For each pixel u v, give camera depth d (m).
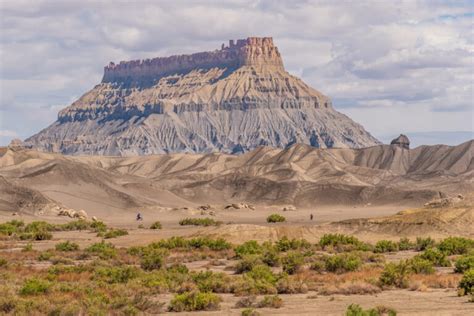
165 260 93.69
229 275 76.44
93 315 46.00
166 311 51.00
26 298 52.72
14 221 186.00
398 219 138.38
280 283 60.62
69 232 169.38
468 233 130.75
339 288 59.34
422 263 73.19
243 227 133.38
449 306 50.28
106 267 80.44
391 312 44.78
